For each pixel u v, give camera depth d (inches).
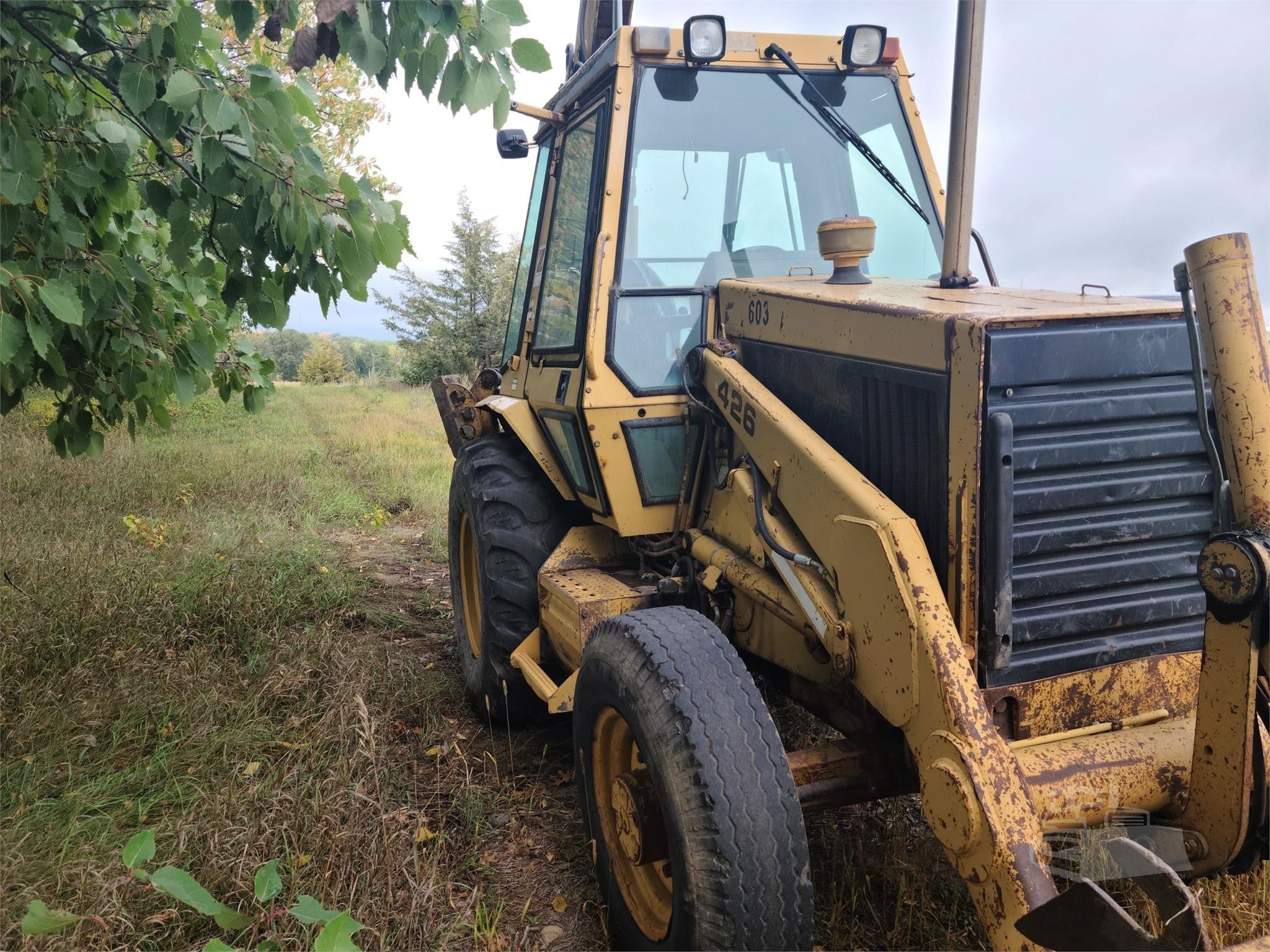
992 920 71.0
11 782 114.0
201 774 121.8
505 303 1147.9
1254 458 68.8
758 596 102.1
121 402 141.3
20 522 233.8
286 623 183.6
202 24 96.7
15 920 88.0
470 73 98.7
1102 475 81.8
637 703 88.0
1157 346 82.7
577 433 126.2
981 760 72.7
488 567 144.3
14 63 99.5
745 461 109.1
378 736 134.2
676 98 127.0
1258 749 74.1
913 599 79.0
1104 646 83.9
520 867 114.0
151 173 125.0
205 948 79.6
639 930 93.3
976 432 78.4
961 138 100.7
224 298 112.1
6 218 102.8
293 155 102.2
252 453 410.9
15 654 147.1
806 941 80.7
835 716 105.2
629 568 140.6
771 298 109.4
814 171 133.3
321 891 96.4
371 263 108.3
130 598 175.0
